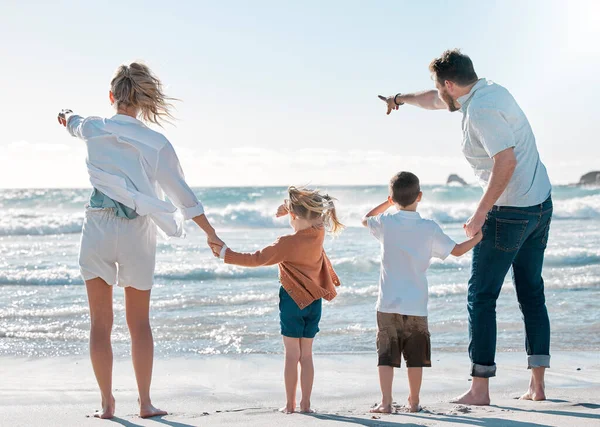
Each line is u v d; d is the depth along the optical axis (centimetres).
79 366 584
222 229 2302
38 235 2106
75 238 1992
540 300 431
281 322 413
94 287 366
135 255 365
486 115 384
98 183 362
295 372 408
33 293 992
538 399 429
